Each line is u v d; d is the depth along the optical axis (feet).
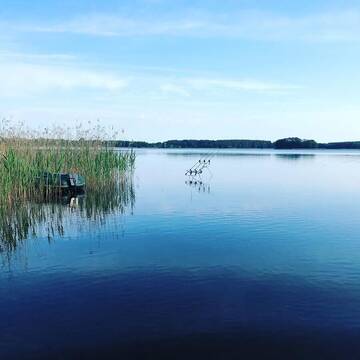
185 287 39.32
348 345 28.66
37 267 45.44
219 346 28.58
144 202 93.76
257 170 204.33
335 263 47.01
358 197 103.04
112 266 45.83
